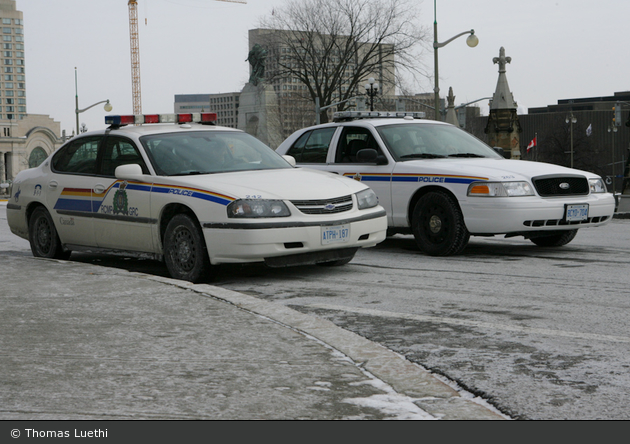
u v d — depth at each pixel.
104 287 6.44
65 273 7.19
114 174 8.34
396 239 11.40
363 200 7.89
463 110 36.91
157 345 4.58
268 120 59.66
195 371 4.06
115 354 4.38
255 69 60.94
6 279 6.89
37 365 4.15
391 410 3.50
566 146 112.19
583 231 12.22
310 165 10.55
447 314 5.78
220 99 102.69
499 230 8.73
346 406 3.55
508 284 7.10
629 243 10.42
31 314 5.43
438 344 4.84
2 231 14.31
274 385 3.83
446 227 9.14
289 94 60.16
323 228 7.40
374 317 5.71
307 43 53.91
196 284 6.53
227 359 4.29
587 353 4.56
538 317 5.61
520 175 8.85
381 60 53.03
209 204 7.28
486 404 3.71
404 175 9.47
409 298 6.48
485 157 9.98
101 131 8.74
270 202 7.23
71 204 8.70
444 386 3.84
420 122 10.41
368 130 10.08
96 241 8.48
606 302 6.14
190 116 8.99
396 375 4.00
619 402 3.69
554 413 3.55
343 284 7.28
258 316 5.34
